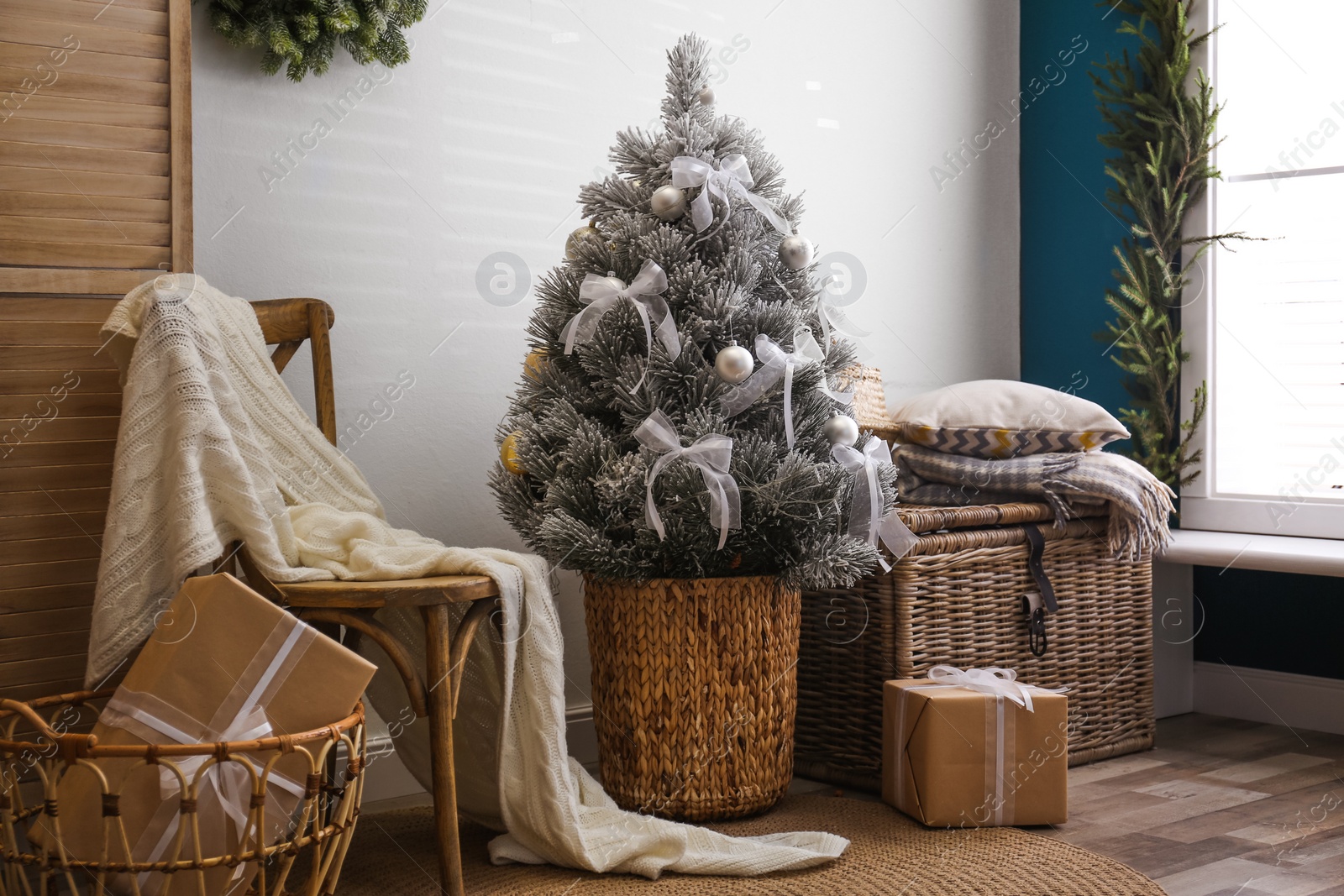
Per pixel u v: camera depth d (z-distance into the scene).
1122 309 2.65
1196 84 2.59
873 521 1.70
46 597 1.46
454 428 2.07
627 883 1.49
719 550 1.66
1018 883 1.46
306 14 1.82
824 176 2.63
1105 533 2.15
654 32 2.34
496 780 1.62
